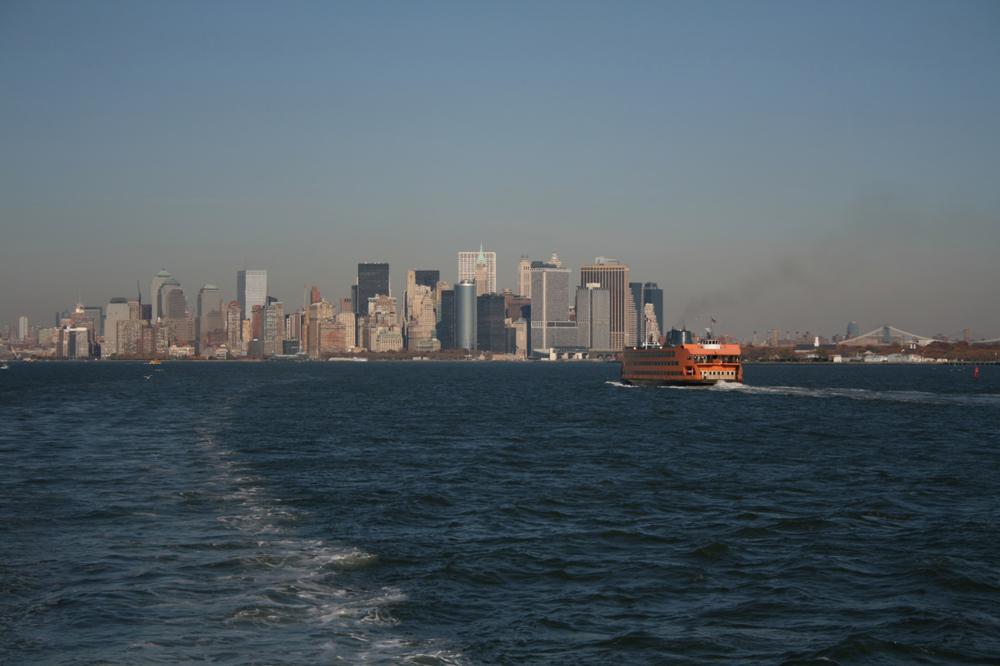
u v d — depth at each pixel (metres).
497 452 119.75
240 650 41.31
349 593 50.69
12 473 95.38
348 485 88.94
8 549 59.34
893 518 73.81
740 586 53.69
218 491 84.00
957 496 85.25
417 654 41.56
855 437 141.12
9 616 45.44
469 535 66.50
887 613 48.47
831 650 42.94
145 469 99.19
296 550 60.25
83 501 77.56
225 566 55.50
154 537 63.31
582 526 70.25
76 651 40.91
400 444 129.75
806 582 54.47
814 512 76.38
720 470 102.62
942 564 57.78
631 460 111.69
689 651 42.91
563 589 52.81
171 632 43.41
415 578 54.22
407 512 74.94
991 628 46.09
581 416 184.38
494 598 50.84
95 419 174.25
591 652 42.62
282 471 99.06
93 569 54.31
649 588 53.12
